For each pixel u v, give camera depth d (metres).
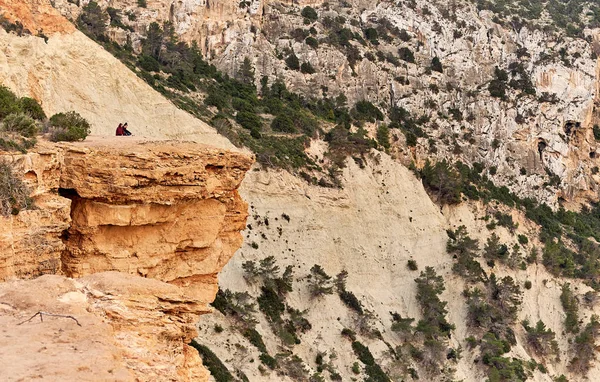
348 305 78.06
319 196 87.25
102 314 19.25
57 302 18.61
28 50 58.47
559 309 92.75
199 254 31.12
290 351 67.25
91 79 70.56
